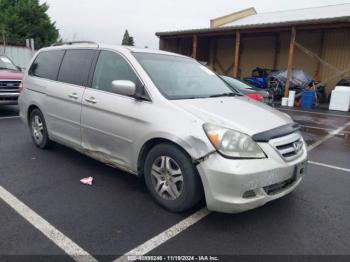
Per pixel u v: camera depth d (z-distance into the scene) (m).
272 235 3.27
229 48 23.56
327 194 4.33
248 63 22.72
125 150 3.98
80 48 4.95
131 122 3.83
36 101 5.49
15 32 35.59
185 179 3.39
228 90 4.68
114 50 4.40
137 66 4.04
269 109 4.13
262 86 18.39
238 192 3.08
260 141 3.23
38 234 3.13
